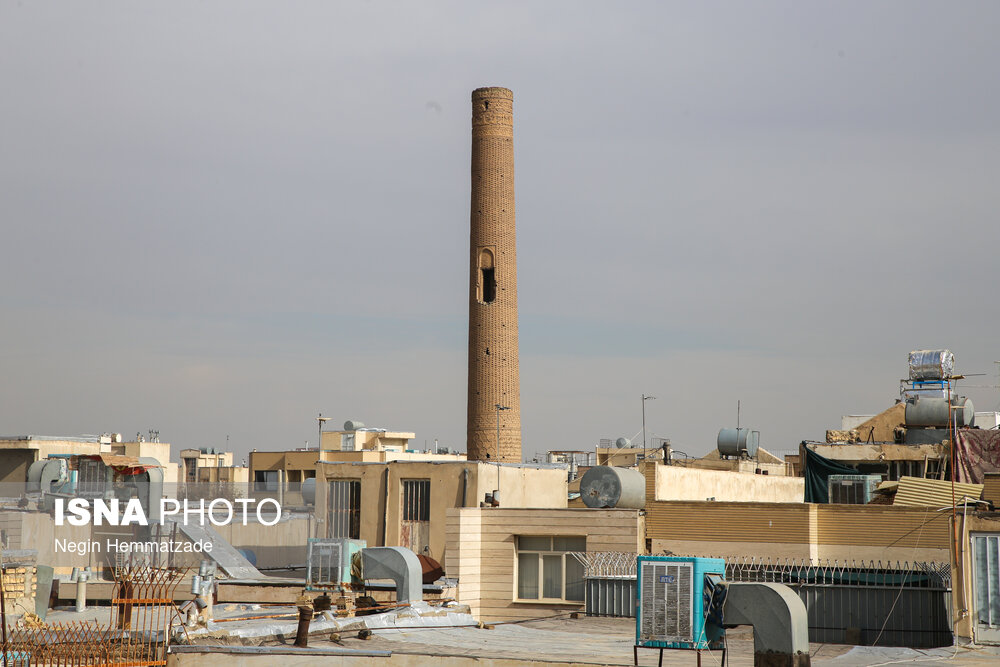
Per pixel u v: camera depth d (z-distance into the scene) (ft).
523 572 149.28
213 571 93.15
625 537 145.38
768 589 83.10
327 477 176.55
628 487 147.84
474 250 271.28
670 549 150.71
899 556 141.79
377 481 172.86
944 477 183.21
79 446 246.68
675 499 163.12
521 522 149.38
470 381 269.03
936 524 140.46
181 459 356.18
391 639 96.94
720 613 84.33
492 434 265.75
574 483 204.44
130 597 97.71
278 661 87.20
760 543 146.92
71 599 143.13
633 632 112.27
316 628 95.30
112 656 86.53
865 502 181.37
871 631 118.11
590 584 133.39
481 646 95.20
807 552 144.46
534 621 124.26
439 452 326.24
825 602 120.37
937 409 199.82
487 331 267.80
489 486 168.96
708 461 206.08
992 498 122.62
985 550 102.22
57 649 87.10
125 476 164.04
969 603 102.12
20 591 107.55
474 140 274.77
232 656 86.69
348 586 111.34
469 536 149.89
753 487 189.98
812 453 191.11
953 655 100.68
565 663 85.56
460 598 147.54
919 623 116.26
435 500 169.17
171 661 86.48
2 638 90.17
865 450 199.93
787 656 81.71
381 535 171.22
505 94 274.77
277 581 135.64
